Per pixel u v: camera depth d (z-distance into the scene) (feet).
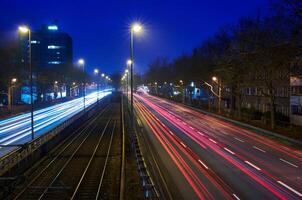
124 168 81.87
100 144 133.08
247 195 66.08
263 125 172.04
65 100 413.80
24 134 159.12
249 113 214.28
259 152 108.88
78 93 556.92
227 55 193.16
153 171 84.48
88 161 101.86
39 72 318.24
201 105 307.17
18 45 278.67
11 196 66.03
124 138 131.13
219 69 197.16
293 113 181.68
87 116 233.35
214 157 101.24
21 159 85.61
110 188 71.92
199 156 102.73
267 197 64.95
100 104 352.69
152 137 141.28
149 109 289.53
